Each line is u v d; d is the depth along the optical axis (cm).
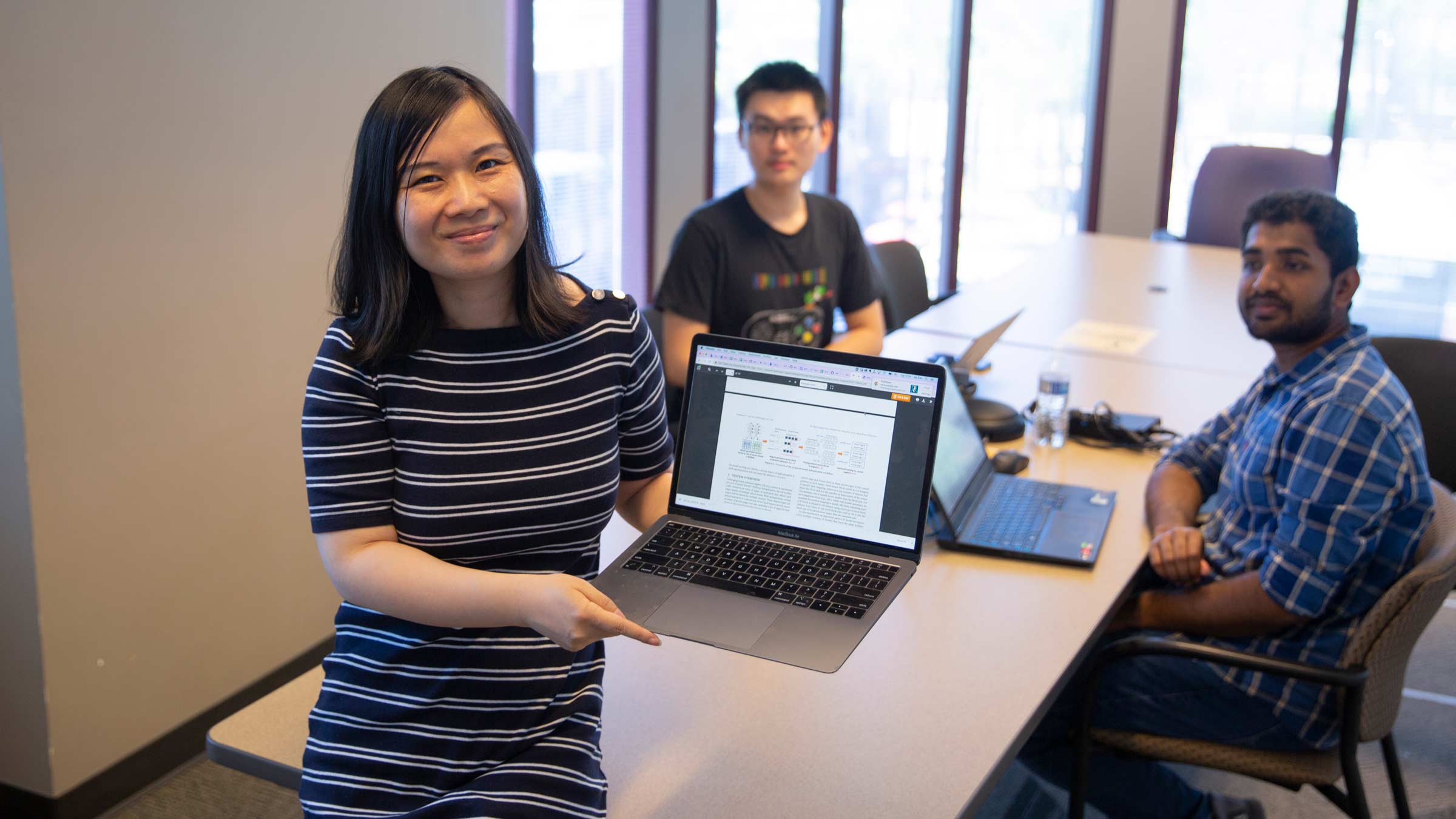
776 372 153
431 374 121
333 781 122
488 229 113
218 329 259
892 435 148
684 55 490
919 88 619
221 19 248
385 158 112
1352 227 195
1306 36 608
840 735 143
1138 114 641
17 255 216
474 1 320
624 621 110
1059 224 664
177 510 257
